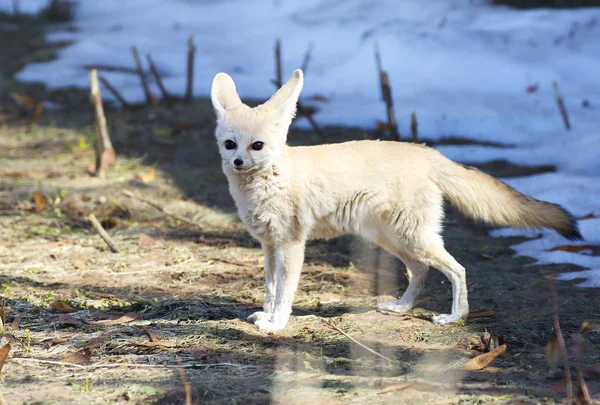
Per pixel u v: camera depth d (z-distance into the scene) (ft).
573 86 63.67
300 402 20.76
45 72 76.79
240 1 96.58
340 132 56.59
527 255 36.37
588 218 38.75
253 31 84.33
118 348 25.18
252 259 36.19
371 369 23.58
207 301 30.40
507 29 70.64
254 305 30.27
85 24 95.91
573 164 48.42
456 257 36.37
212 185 48.75
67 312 28.91
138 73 72.84
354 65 69.62
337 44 76.48
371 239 29.30
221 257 36.40
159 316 28.73
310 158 28.50
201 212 43.65
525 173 47.88
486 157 51.01
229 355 24.75
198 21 93.66
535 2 77.25
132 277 33.55
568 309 28.68
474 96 62.69
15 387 21.88
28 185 48.14
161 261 35.78
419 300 30.86
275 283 29.14
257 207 28.22
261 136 27.55
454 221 42.45
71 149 56.39
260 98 64.39
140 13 97.60
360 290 32.04
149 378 22.63
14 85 73.20
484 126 56.08
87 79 74.74
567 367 21.47
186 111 64.64
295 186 28.12
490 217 29.35
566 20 70.64
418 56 69.21
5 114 65.98
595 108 58.44
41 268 34.53
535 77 65.05
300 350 25.26
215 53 79.66
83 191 46.73
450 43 69.97
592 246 36.01
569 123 55.57
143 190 47.21
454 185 28.73
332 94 65.77
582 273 32.99
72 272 34.09
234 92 29.86
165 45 83.66
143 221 42.50
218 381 22.31
